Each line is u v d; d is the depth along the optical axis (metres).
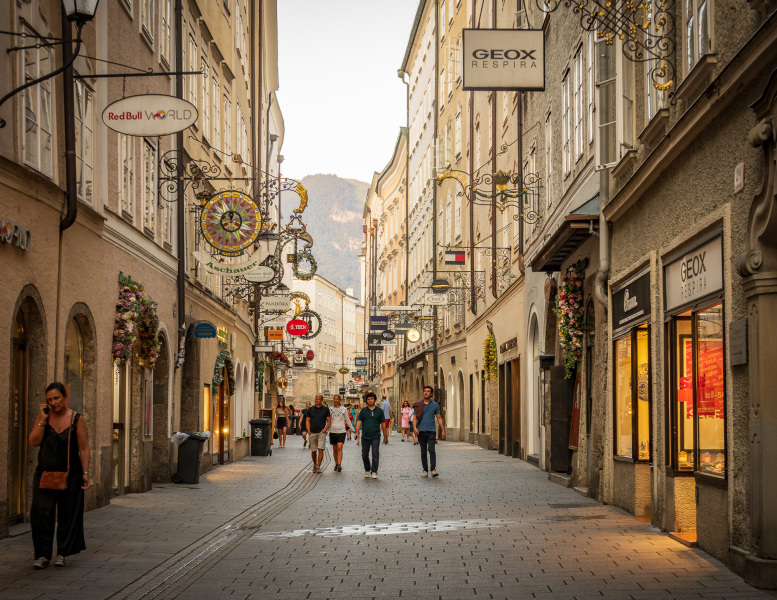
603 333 14.99
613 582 8.19
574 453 17.69
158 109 13.02
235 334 30.06
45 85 12.44
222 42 28.55
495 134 32.56
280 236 24.83
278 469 24.52
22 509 11.98
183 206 21.06
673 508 10.98
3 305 10.69
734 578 8.21
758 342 7.91
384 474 21.84
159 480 19.58
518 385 28.05
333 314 121.19
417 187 58.41
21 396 11.91
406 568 9.16
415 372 58.38
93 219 14.23
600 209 14.52
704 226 9.38
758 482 7.91
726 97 8.57
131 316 15.75
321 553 10.15
